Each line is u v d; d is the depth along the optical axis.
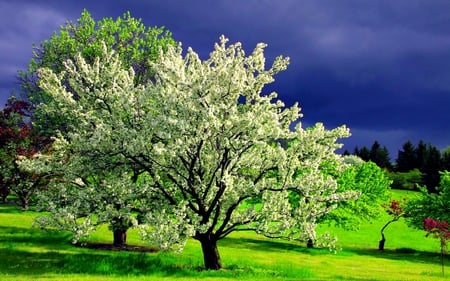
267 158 23.25
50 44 40.94
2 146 33.28
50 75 24.23
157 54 39.38
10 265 21.44
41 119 35.25
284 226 22.59
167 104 21.56
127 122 23.52
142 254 25.72
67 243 29.52
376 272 30.70
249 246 43.44
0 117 34.66
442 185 57.19
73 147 24.72
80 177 25.05
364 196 52.03
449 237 29.86
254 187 22.38
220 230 23.83
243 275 22.00
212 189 24.23
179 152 21.42
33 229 33.28
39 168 23.62
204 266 24.50
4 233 30.92
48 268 21.17
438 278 26.61
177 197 25.02
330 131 22.94
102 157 23.70
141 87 25.30
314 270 28.97
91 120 23.66
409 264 41.84
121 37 39.59
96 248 28.72
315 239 23.08
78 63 23.98
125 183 22.30
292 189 23.16
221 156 23.66
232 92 22.23
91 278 19.02
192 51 22.75
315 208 23.36
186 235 21.11
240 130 21.58
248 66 23.22
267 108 23.00
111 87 24.45
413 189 117.81
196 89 21.05
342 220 51.22
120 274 20.77
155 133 21.34
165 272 21.67
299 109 23.56
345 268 32.66
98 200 22.50
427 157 120.38
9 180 33.22
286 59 23.19
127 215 21.41
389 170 143.88
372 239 64.88
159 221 20.91
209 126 21.53
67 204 23.66
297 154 22.75
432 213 55.25
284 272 24.23
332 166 47.22
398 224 78.19
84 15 40.28
